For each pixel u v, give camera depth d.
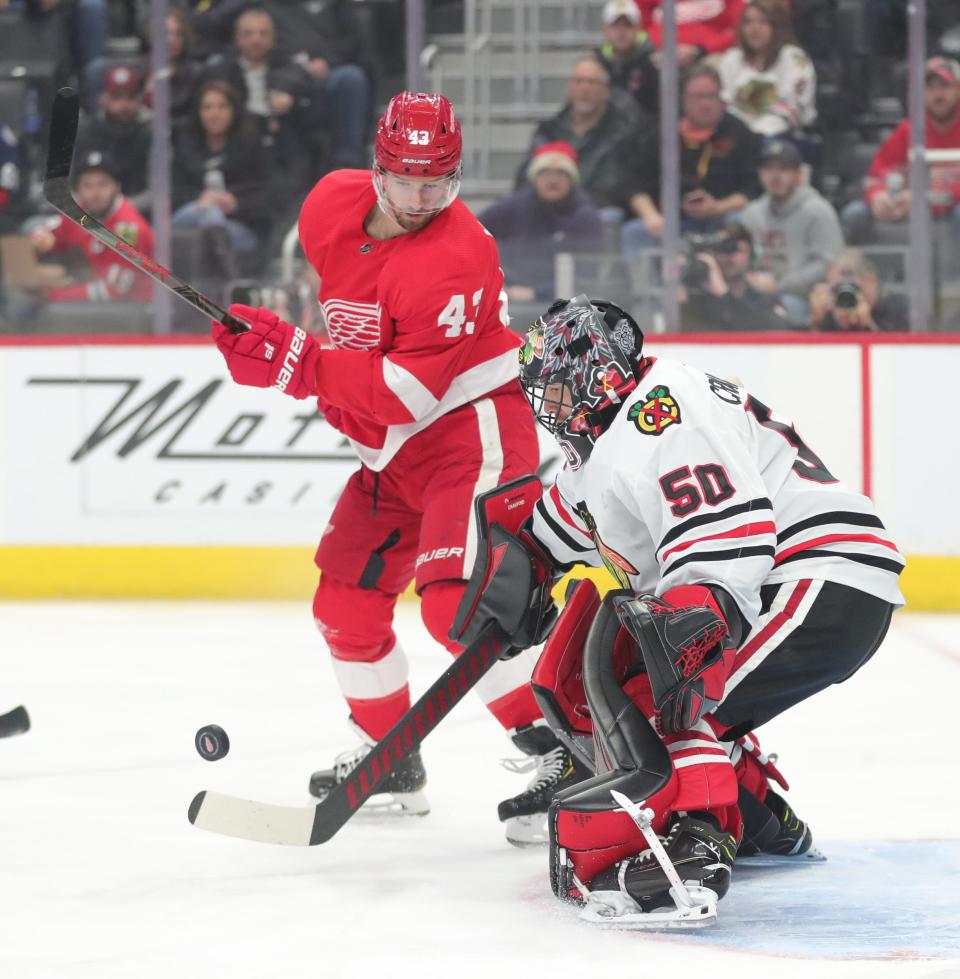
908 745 13.48
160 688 16.45
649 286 24.23
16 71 24.86
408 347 10.08
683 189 24.02
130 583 24.28
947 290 23.75
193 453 24.08
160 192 24.61
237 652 18.91
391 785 10.91
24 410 24.30
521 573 9.13
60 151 9.61
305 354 10.08
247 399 23.95
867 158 23.75
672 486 8.09
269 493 23.98
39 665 17.95
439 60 24.98
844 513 8.66
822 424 23.42
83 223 9.80
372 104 24.92
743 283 24.02
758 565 8.02
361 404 10.11
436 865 9.62
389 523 10.92
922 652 18.98
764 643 8.39
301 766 12.69
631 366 8.34
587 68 23.95
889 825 10.53
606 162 24.09
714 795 8.21
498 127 24.94
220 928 8.14
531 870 9.48
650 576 8.67
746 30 23.53
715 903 8.03
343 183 10.44
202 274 24.70
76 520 24.30
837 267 23.81
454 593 10.30
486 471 10.48
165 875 9.32
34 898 8.79
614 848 8.33
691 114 23.81
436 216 10.12
